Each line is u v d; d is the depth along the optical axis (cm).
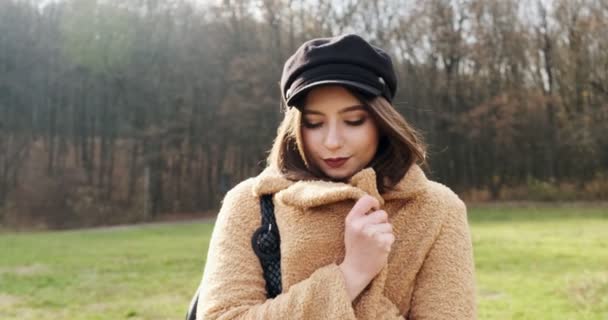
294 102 141
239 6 3838
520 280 991
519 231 1855
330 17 3666
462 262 147
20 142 3697
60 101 3800
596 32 3503
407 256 145
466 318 142
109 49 3759
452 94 3606
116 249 1681
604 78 3500
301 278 137
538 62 3684
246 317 132
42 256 1522
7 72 3706
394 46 3616
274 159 155
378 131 148
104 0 3838
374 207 133
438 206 149
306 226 137
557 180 3503
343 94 139
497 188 3534
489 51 3622
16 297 962
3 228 3281
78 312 848
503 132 3494
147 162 3650
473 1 3628
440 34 3600
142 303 896
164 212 3647
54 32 3853
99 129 3794
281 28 3750
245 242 148
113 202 3644
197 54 3794
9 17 3762
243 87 3612
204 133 3697
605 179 3362
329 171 147
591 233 1727
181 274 1168
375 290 132
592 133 3378
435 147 3547
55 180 3647
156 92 3750
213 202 3706
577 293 848
